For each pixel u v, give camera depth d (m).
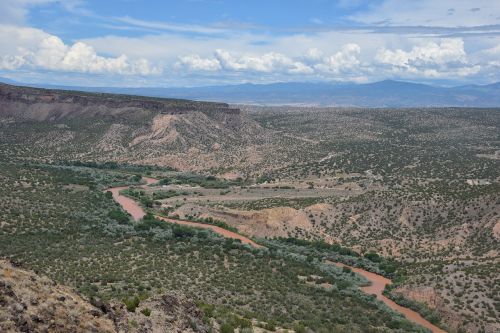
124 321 34.09
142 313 37.88
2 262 32.78
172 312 40.94
